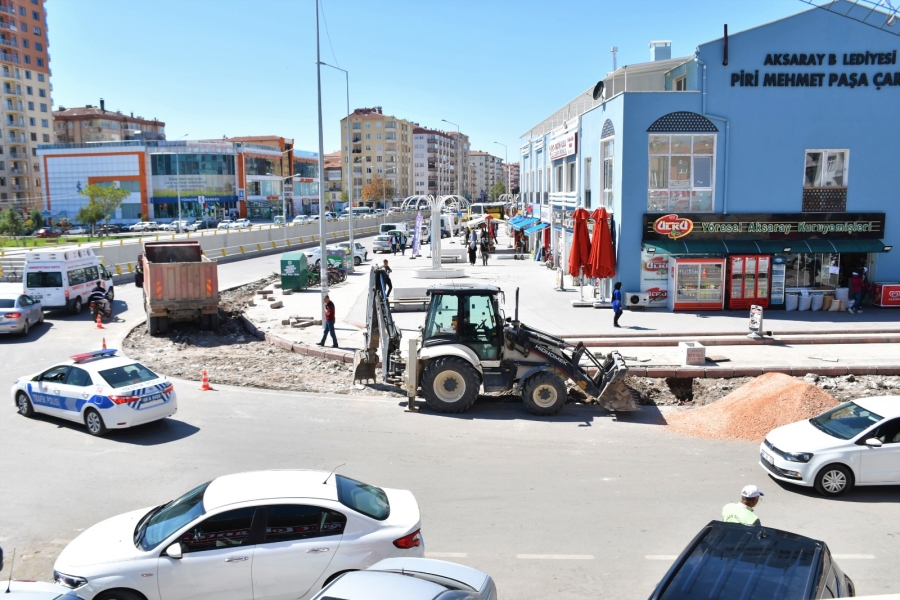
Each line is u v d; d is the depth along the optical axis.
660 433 13.81
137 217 98.00
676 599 5.49
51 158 98.19
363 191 139.75
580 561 8.56
